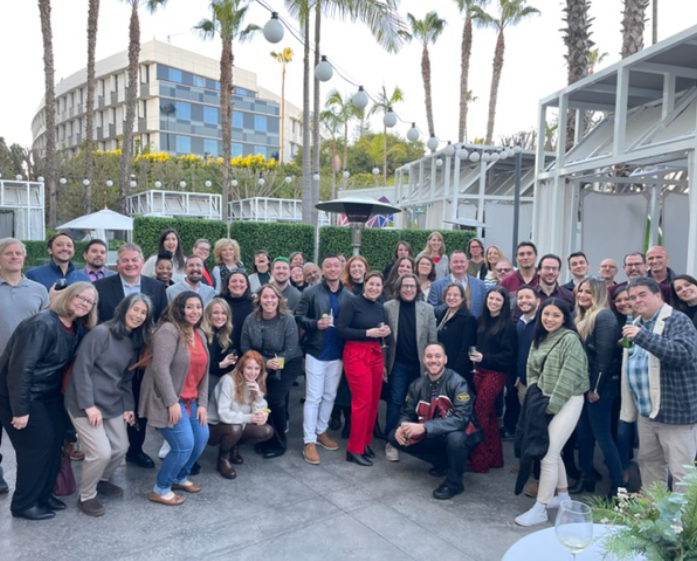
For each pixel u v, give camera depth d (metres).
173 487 4.20
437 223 18.20
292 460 4.88
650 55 6.89
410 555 3.41
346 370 4.82
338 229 15.13
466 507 4.07
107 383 3.75
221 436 4.44
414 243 15.67
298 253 7.40
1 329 4.02
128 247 4.56
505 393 5.97
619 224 9.98
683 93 8.03
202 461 4.82
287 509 3.96
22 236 20.92
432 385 4.50
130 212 28.02
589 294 4.29
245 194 37.75
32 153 34.03
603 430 4.14
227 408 4.45
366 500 4.13
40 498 3.72
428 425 4.25
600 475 4.60
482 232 17.36
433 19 29.47
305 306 5.13
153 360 3.78
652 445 3.73
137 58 26.98
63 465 4.02
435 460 4.50
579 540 1.90
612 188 11.48
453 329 4.97
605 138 9.05
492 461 4.77
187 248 13.88
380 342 4.97
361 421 4.80
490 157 13.48
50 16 22.89
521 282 5.84
